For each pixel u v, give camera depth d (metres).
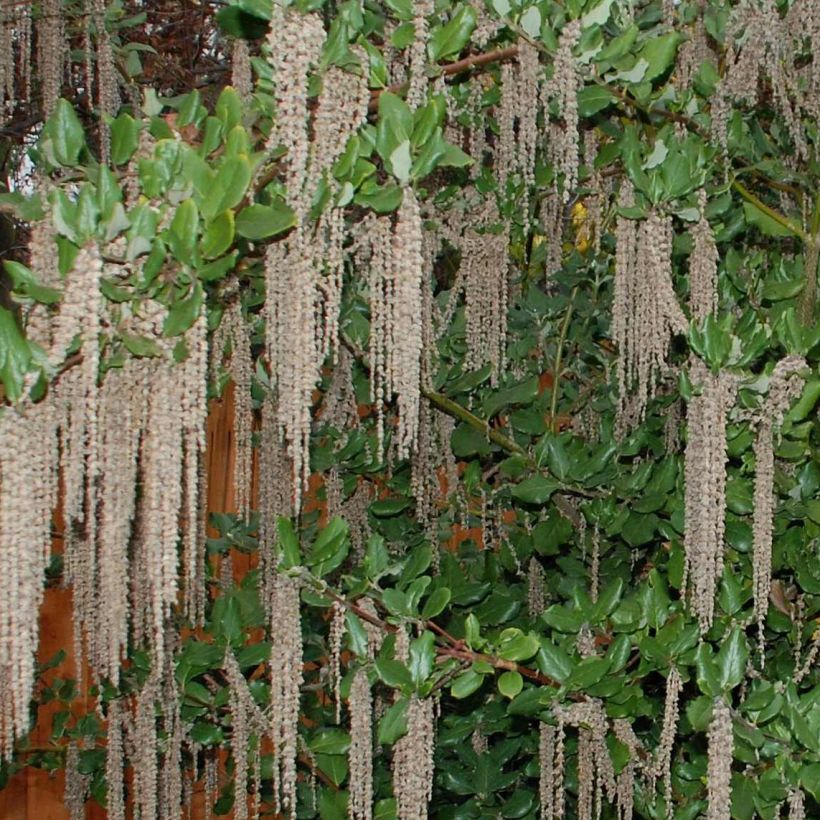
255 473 3.68
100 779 3.17
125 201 1.82
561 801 2.26
